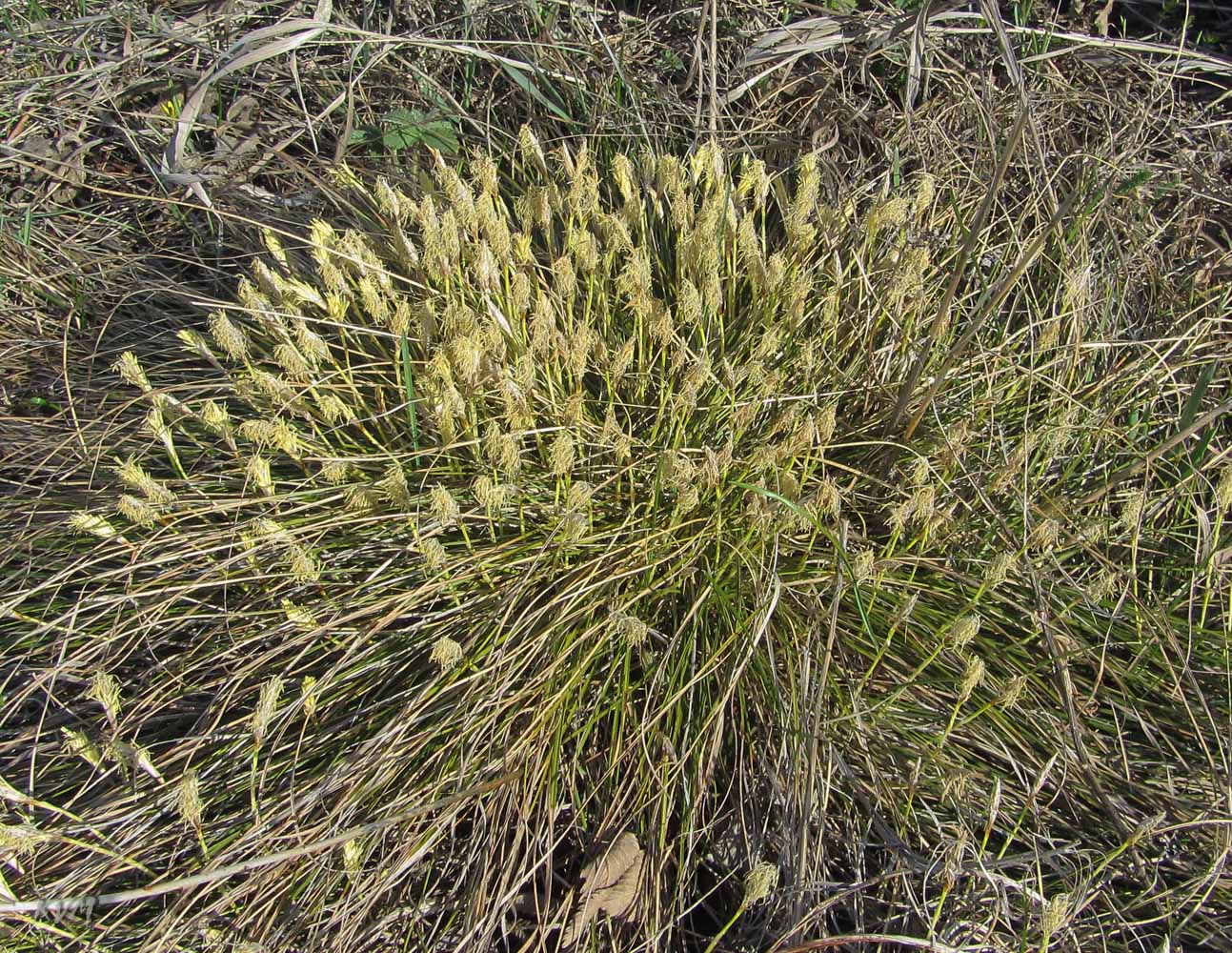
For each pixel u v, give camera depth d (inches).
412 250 17.2
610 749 14.6
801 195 15.9
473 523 16.1
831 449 17.0
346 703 15.2
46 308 21.5
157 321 20.5
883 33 21.7
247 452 17.2
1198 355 18.4
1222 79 23.6
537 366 16.3
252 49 21.3
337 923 13.6
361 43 21.1
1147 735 14.3
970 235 14.5
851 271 17.7
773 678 14.2
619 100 22.6
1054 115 22.0
